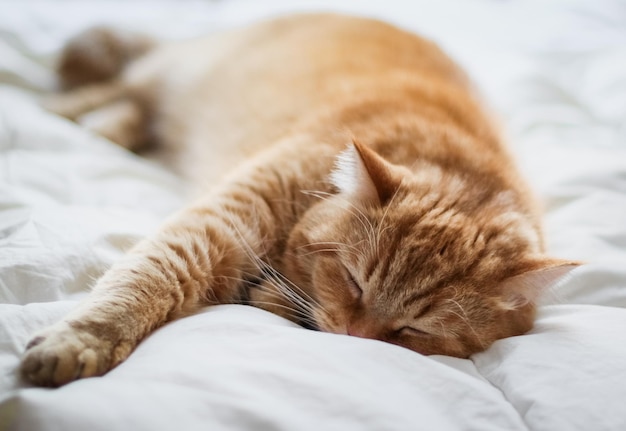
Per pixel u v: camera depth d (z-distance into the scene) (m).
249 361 0.32
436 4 0.98
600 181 0.55
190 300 0.40
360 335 0.40
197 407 0.29
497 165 0.49
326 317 0.42
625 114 0.65
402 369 0.34
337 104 0.53
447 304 0.40
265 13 0.93
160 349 0.34
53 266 0.39
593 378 0.34
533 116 0.68
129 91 0.70
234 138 0.58
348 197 0.43
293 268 0.45
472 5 0.99
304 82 0.57
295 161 0.47
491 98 0.69
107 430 0.28
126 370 0.32
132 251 0.40
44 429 0.28
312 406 0.30
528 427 0.32
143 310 0.37
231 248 0.43
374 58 0.58
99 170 0.54
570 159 0.58
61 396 0.30
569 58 0.79
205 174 0.59
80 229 0.43
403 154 0.47
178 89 0.68
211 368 0.31
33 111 0.59
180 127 0.67
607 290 0.43
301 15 0.69
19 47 0.74
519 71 0.75
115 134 0.65
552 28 0.88
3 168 0.50
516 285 0.40
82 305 0.36
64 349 0.33
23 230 0.42
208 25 0.91
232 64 0.65
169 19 0.92
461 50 0.85
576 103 0.71
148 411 0.29
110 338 0.35
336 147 0.48
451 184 0.45
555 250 0.47
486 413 0.32
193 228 0.43
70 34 0.79
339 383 0.32
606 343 0.36
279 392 0.31
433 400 0.32
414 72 0.57
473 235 0.41
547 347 0.36
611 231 0.49
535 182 0.55
